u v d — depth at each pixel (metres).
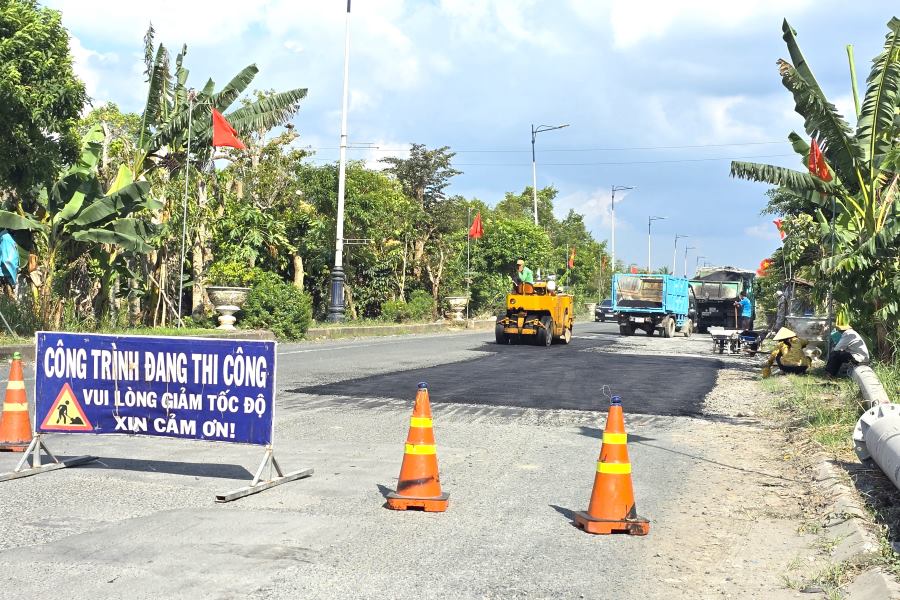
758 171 18.00
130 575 5.03
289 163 34.06
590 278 78.06
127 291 25.03
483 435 10.50
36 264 21.97
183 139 23.92
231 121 24.48
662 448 10.03
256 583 4.95
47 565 5.18
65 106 19.62
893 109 16.27
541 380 17.09
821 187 17.59
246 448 9.20
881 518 6.54
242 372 7.51
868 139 16.52
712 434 11.19
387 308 37.19
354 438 9.98
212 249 29.36
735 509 7.17
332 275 32.69
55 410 7.89
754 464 9.19
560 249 67.81
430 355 22.84
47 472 7.85
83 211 20.95
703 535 6.37
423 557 5.58
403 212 38.03
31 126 19.23
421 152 42.88
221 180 30.94
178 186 25.77
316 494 7.22
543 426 11.30
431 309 41.03
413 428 6.91
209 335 23.61
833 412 11.62
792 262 25.95
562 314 30.19
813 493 7.67
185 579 4.99
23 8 18.70
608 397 14.62
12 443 8.62
